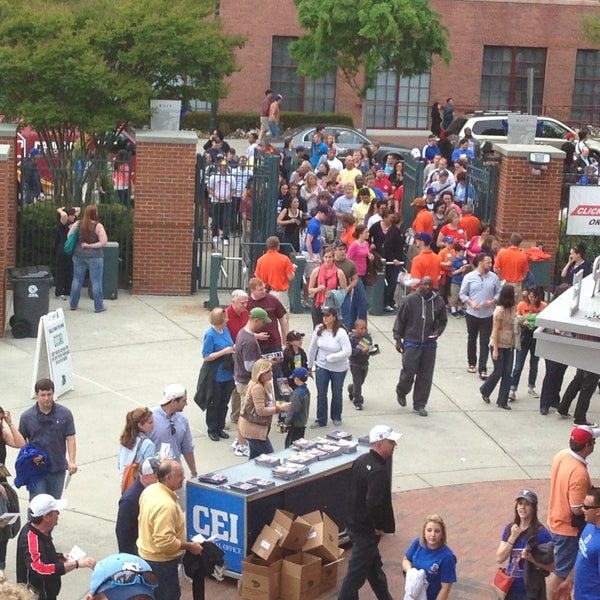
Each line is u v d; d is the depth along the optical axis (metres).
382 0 44.56
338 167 34.91
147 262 26.95
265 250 27.45
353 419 19.47
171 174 26.61
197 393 18.09
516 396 21.00
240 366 17.80
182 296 27.12
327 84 53.69
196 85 29.95
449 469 17.66
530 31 53.69
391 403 20.36
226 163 28.56
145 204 26.70
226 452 17.84
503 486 17.09
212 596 13.61
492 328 20.95
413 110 54.28
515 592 12.53
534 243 27.34
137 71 29.41
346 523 13.86
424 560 12.19
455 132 43.50
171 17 28.92
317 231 25.72
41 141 30.77
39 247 27.19
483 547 15.07
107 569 9.04
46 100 27.89
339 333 18.73
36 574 11.62
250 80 52.88
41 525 11.73
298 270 25.42
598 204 27.25
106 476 16.78
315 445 15.17
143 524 12.19
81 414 19.09
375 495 12.59
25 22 27.88
